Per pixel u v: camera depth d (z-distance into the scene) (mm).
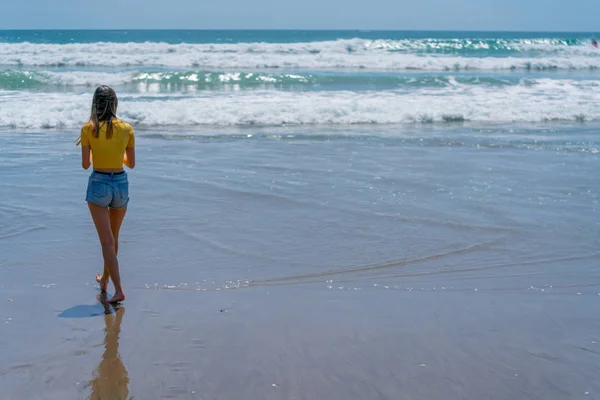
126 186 4895
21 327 4328
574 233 6695
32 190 8227
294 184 8664
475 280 5387
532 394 3516
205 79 21172
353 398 3445
